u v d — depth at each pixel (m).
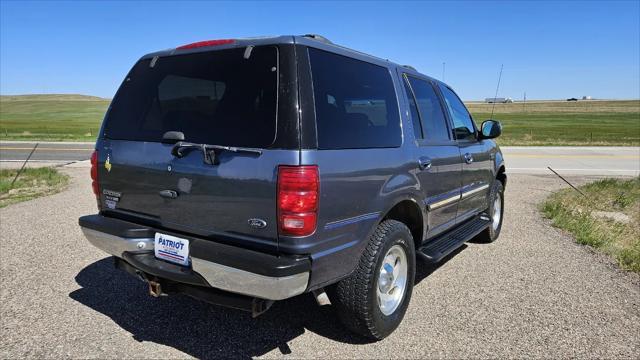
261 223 2.61
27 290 4.18
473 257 5.47
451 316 3.79
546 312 3.88
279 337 3.38
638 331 3.56
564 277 4.77
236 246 2.74
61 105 114.12
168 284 3.14
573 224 6.91
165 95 3.17
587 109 114.06
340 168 2.77
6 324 3.50
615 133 39.84
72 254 5.25
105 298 4.03
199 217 2.88
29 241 5.74
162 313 3.74
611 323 3.69
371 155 3.08
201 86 2.97
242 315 3.73
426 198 3.84
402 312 3.54
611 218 7.46
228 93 2.83
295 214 2.52
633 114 90.81
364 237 3.03
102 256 5.19
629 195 9.41
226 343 3.27
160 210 3.09
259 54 2.79
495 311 3.89
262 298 2.62
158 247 3.06
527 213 8.11
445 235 4.68
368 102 3.26
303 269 2.57
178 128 3.01
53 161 16.44
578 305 4.04
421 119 3.98
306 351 3.18
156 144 3.08
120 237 3.17
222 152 2.73
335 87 2.94
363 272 3.06
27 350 3.12
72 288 4.24
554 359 3.13
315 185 2.58
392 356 3.13
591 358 3.16
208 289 2.93
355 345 3.28
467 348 3.26
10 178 11.25
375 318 3.19
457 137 4.75
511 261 5.32
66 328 3.45
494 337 3.43
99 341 3.27
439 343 3.32
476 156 5.07
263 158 2.59
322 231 2.67
